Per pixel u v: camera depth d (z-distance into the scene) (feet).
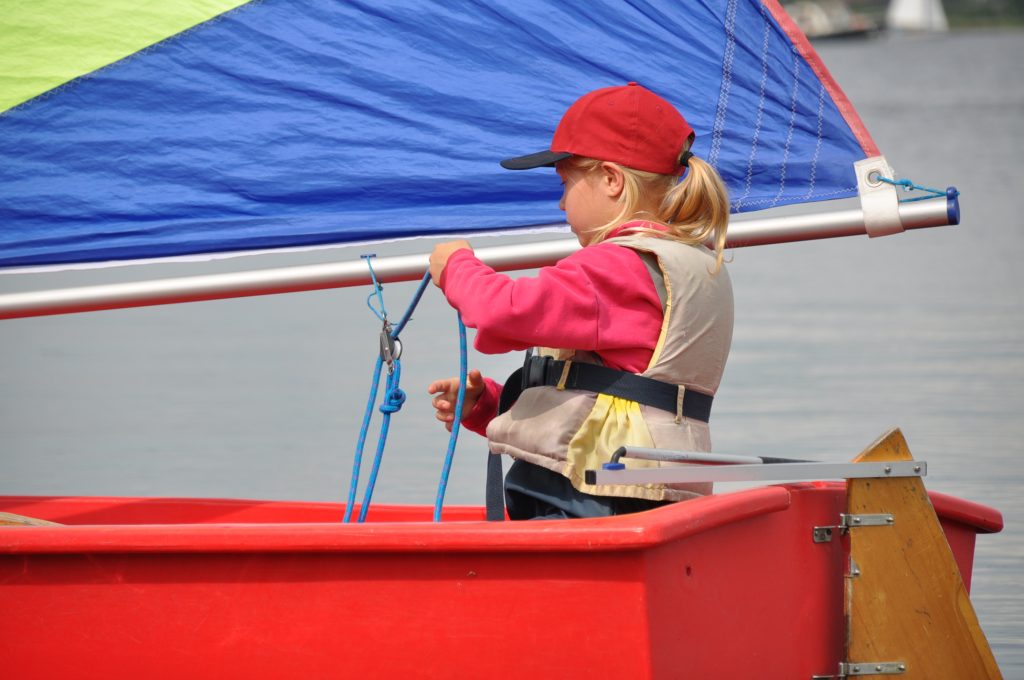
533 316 25.80
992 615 39.14
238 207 31.45
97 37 31.01
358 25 31.40
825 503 27.66
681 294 26.58
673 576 24.16
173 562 24.73
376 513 34.37
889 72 523.29
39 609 25.05
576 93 31.37
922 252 126.93
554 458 26.55
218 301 108.78
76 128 31.12
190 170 31.35
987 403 66.59
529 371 27.91
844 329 88.99
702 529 24.20
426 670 24.26
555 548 23.52
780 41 30.71
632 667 23.61
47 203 31.14
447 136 31.45
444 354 81.15
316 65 31.35
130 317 101.96
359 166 31.45
